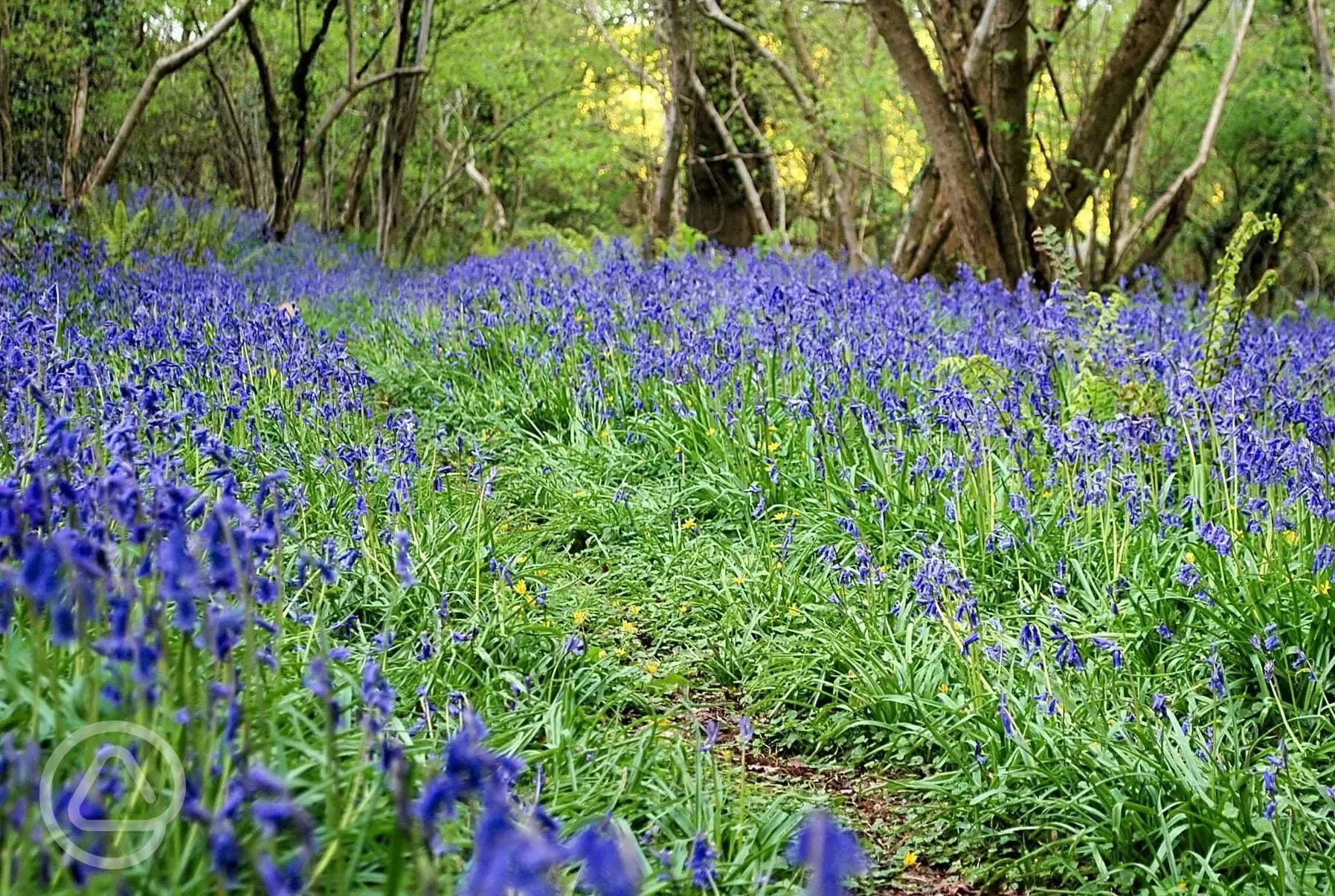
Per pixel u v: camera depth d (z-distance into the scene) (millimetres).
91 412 4887
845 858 1696
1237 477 5844
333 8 17266
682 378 8094
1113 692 4793
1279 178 26234
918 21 22531
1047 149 17172
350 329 11977
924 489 6527
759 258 15195
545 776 3688
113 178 19938
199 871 2408
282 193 17891
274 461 6195
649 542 6578
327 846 2652
